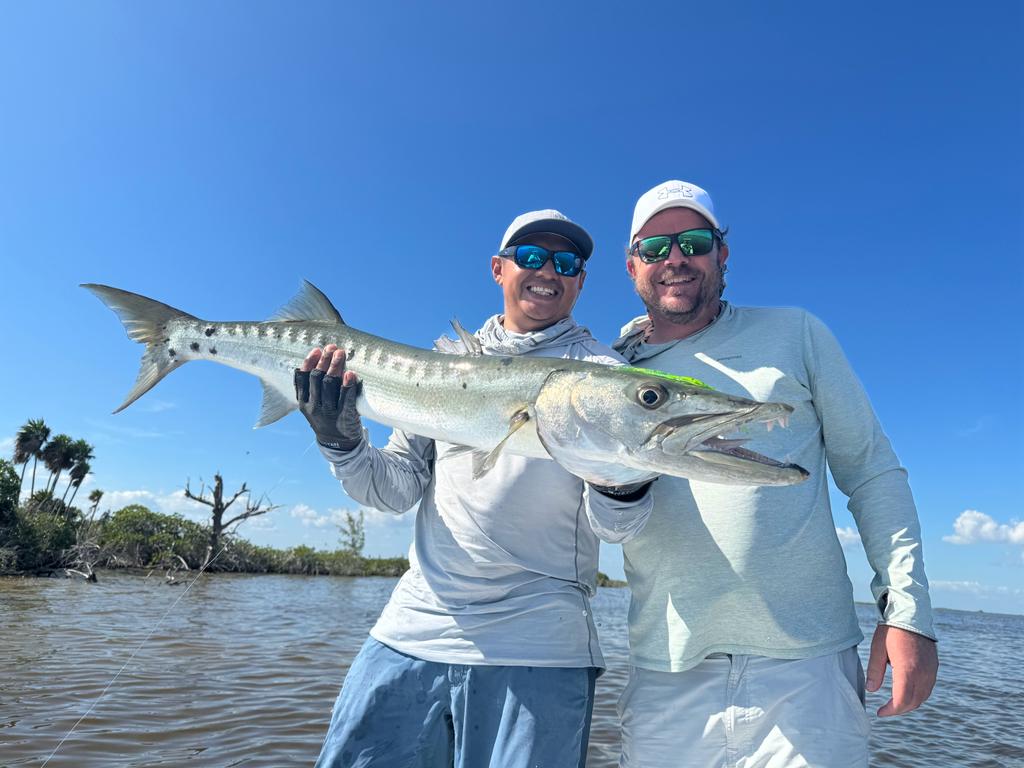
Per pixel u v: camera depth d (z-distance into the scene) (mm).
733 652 1064
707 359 1218
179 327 1557
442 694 1021
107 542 12586
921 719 3453
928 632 992
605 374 1058
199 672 3357
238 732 2355
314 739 2309
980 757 2752
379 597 9430
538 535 1062
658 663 1117
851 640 1073
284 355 1435
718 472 952
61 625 4723
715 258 1253
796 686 1033
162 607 6355
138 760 2029
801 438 1137
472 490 1109
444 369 1235
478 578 1053
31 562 10461
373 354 1334
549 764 946
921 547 1053
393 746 1018
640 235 1280
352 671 1097
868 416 1142
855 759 1021
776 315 1221
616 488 1019
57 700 2670
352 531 16953
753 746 1041
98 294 1594
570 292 1285
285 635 4871
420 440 1286
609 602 12969
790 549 1073
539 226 1252
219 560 13539
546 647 1001
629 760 1155
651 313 1324
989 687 4895
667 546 1138
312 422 1114
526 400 1120
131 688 2932
